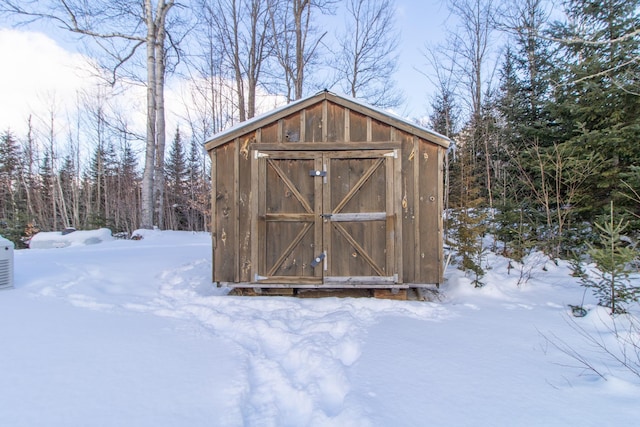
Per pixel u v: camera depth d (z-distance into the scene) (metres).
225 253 4.71
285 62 14.20
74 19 10.90
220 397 2.04
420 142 4.64
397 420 1.76
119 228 23.52
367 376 2.28
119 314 3.69
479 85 14.46
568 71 7.30
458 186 8.73
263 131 4.74
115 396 2.01
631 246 5.45
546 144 7.88
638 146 6.02
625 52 6.20
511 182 8.31
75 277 4.94
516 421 1.76
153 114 11.19
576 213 6.80
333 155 4.68
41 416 1.78
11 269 4.35
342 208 4.65
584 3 7.15
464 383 2.18
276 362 2.62
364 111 4.65
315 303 4.25
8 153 27.80
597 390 2.08
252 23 13.77
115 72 12.20
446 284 5.27
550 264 6.11
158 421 1.78
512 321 3.54
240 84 14.20
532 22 9.50
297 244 4.66
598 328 3.27
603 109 6.55
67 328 3.16
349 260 4.62
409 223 4.61
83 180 27.80
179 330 3.24
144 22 11.79
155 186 11.61
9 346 2.70
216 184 4.77
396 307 4.06
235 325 3.46
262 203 4.68
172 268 6.02
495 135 11.39
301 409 2.09
